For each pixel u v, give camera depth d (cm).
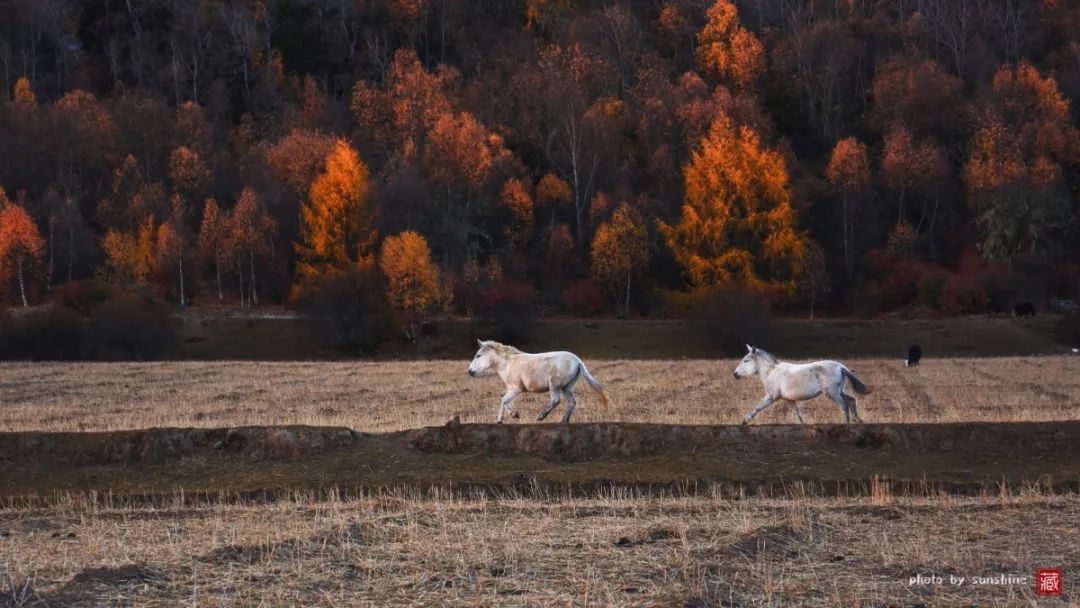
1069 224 8912
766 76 12531
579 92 10875
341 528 1462
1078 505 1619
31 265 8200
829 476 1917
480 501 1745
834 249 9394
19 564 1323
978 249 8956
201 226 9225
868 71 12825
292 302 8238
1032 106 10812
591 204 9894
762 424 2123
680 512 1609
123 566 1255
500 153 10206
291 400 3444
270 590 1178
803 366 2170
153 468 2062
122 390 3819
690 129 10669
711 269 8581
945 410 2902
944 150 10600
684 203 9375
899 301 8638
